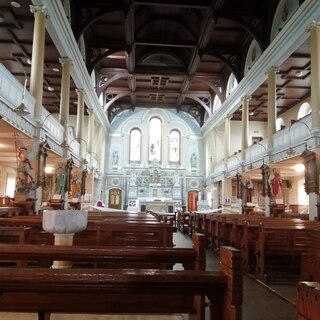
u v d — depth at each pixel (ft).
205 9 54.49
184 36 68.74
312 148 39.47
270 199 51.60
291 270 24.22
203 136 104.32
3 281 6.31
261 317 14.32
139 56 73.46
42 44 38.04
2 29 49.55
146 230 19.80
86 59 63.98
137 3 51.31
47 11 38.96
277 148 50.78
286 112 82.79
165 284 6.52
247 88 62.80
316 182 38.75
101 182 95.14
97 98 73.56
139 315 13.00
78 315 12.84
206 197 99.09
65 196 48.39
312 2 39.01
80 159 60.23
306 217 46.65
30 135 35.88
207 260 28.84
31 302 7.44
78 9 52.08
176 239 45.85
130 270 6.87
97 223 20.45
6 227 18.30
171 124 104.78
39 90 37.65
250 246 24.35
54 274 6.46
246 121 65.41
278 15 51.90
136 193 98.02
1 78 27.96
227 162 78.28
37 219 23.00
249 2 53.78
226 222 30.60
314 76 39.70
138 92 90.68
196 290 6.61
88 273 6.57
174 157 103.30
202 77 79.20
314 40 39.96
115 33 63.10
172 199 98.17
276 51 49.57
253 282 21.02
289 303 16.34
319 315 3.76
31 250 9.82
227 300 6.39
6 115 29.09
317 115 39.01
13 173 69.36
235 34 63.77
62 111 49.19
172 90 90.22
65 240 15.20
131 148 103.04
